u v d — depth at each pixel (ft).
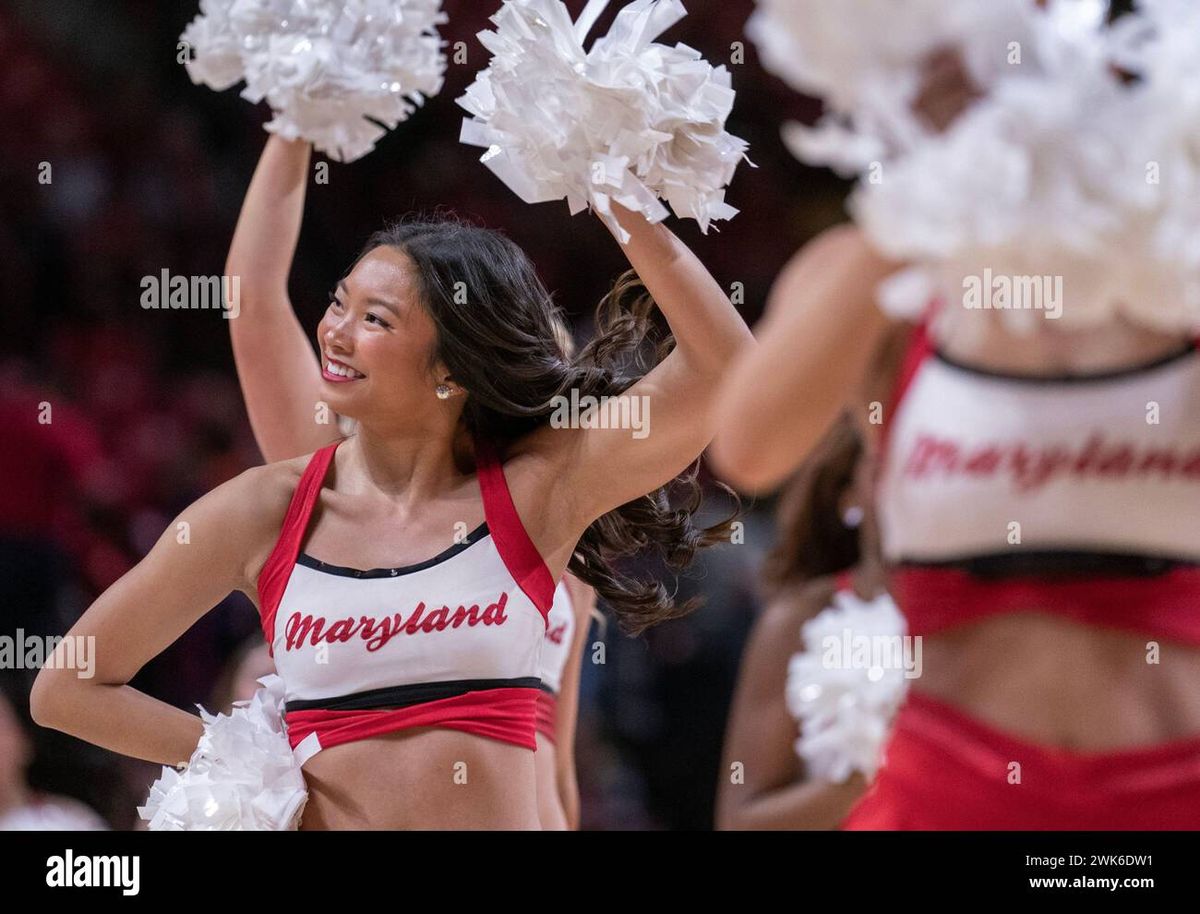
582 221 39.99
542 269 39.55
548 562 11.56
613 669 28.17
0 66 39.55
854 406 8.93
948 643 8.41
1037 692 8.15
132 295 37.37
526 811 11.20
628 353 12.68
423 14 12.82
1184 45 7.36
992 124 7.16
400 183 39.55
